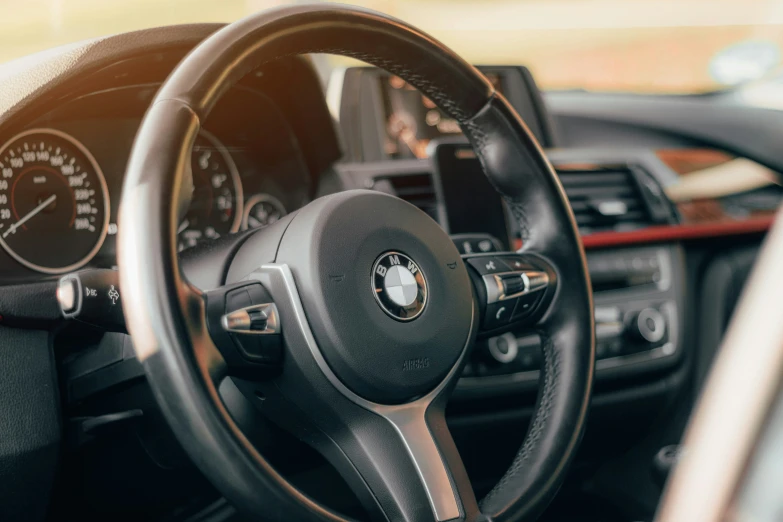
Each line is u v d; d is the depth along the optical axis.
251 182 1.37
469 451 1.47
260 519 0.65
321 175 1.46
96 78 1.06
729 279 1.76
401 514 0.71
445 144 1.37
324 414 0.72
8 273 1.05
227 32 0.70
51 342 0.97
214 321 0.67
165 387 0.61
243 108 1.31
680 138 2.59
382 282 0.72
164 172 0.63
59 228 1.10
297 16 0.73
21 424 0.94
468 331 0.79
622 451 1.69
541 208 0.91
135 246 0.61
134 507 1.13
